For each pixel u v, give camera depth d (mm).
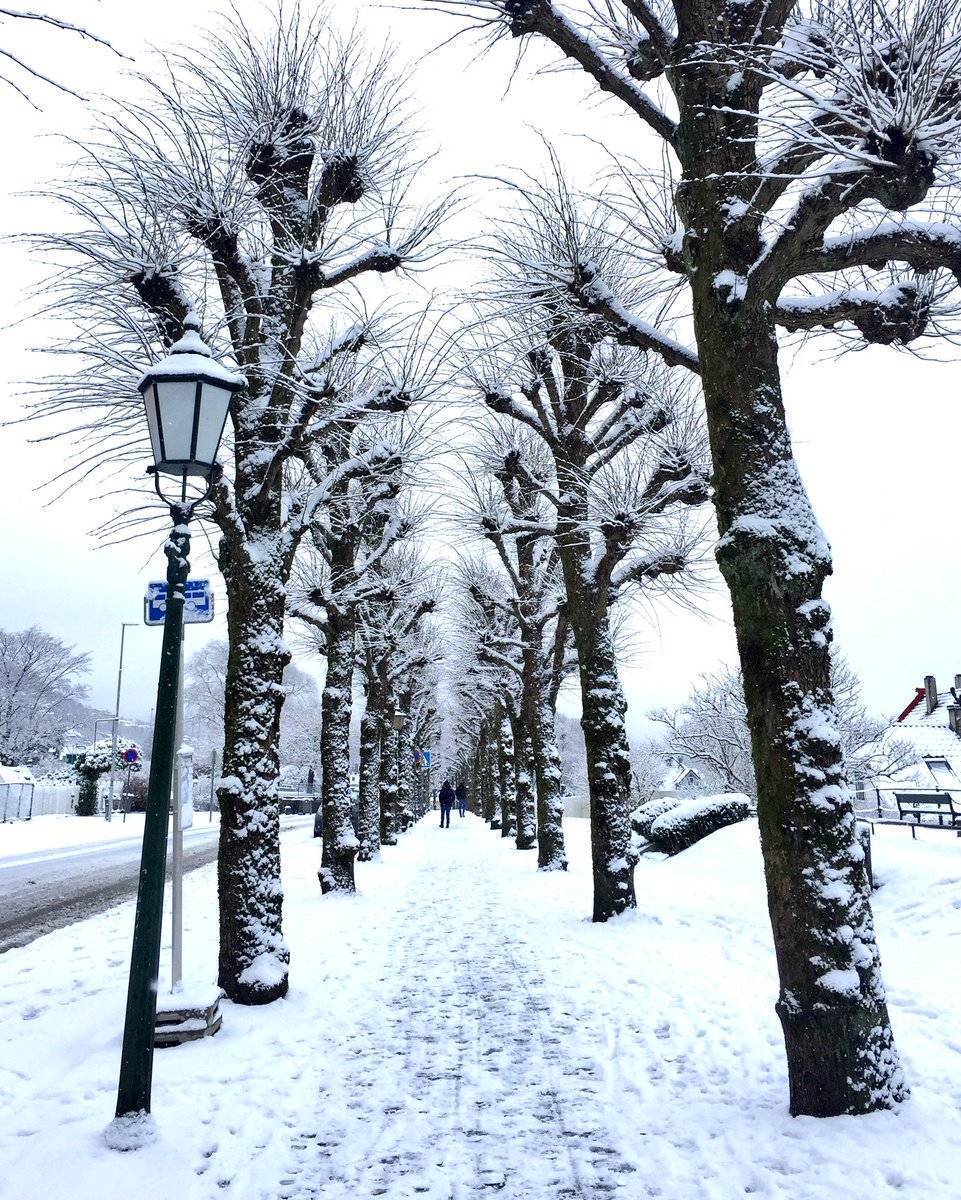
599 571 10555
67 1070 5160
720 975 7332
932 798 13930
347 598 13266
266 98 8055
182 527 4676
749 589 4457
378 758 18469
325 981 7414
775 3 4625
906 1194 3350
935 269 5852
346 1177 3803
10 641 56938
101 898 13820
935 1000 6008
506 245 8539
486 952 8672
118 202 7230
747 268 4730
